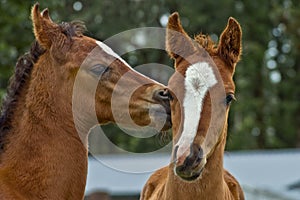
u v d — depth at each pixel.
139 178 21.89
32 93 8.64
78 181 8.65
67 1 24.59
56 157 8.52
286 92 40.66
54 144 8.54
